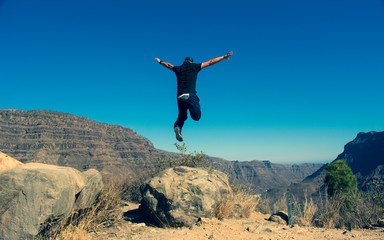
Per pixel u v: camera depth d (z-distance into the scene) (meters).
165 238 5.02
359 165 144.38
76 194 5.19
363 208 6.96
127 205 9.39
